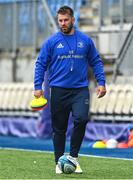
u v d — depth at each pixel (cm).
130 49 4141
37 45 4700
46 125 4091
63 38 2078
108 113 4072
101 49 4372
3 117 4612
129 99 3997
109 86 4144
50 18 4541
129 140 3441
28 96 4531
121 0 4275
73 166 2045
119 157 2827
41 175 2070
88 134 3975
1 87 4750
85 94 2077
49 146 3509
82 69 2081
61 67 2077
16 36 4850
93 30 4531
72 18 2075
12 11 4853
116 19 4347
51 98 2102
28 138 4141
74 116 2059
